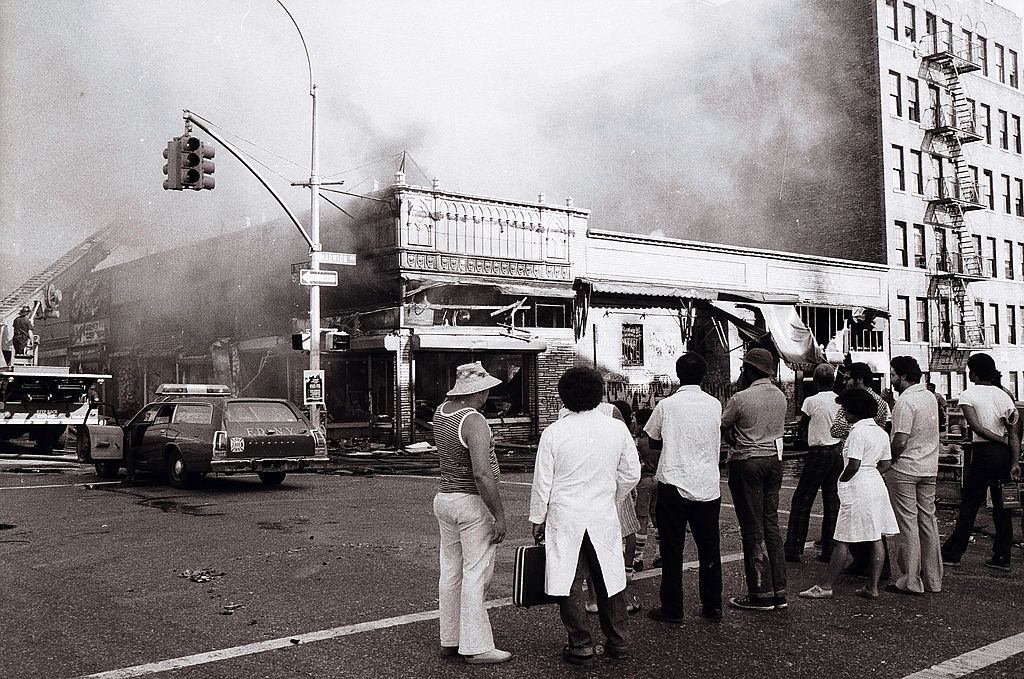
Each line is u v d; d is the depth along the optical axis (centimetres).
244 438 1301
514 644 529
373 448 2234
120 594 650
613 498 497
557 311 2564
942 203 3741
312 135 1881
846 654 507
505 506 1141
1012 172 4303
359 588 670
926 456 662
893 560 812
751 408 614
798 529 783
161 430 1387
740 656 503
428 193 2350
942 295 3775
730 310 2819
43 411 2250
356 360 2400
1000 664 490
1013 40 4372
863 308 3009
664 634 547
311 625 567
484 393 509
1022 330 4294
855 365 806
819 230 3709
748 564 613
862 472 631
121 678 463
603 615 499
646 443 702
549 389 2522
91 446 1447
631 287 2133
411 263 2306
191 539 881
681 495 567
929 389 706
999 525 759
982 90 4128
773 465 612
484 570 494
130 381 3403
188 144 1489
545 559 486
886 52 3606
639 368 2714
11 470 1728
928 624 571
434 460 1966
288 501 1183
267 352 2731
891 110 3634
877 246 3547
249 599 635
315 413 1852
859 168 3612
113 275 3488
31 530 939
